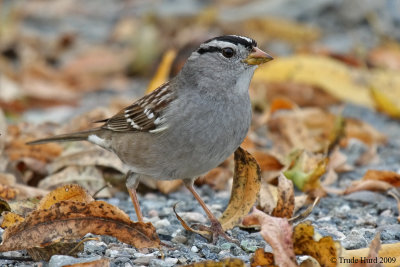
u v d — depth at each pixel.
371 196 9.22
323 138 11.94
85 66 16.80
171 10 20.09
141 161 8.21
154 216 8.80
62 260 6.54
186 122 7.76
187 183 8.38
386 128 13.21
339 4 19.52
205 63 7.93
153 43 16.95
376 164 11.03
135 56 16.92
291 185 7.67
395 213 8.70
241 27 18.67
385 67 16.52
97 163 9.67
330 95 14.19
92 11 21.61
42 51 18.12
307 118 11.98
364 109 14.31
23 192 8.88
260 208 8.41
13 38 18.28
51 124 12.22
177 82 8.10
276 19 18.58
